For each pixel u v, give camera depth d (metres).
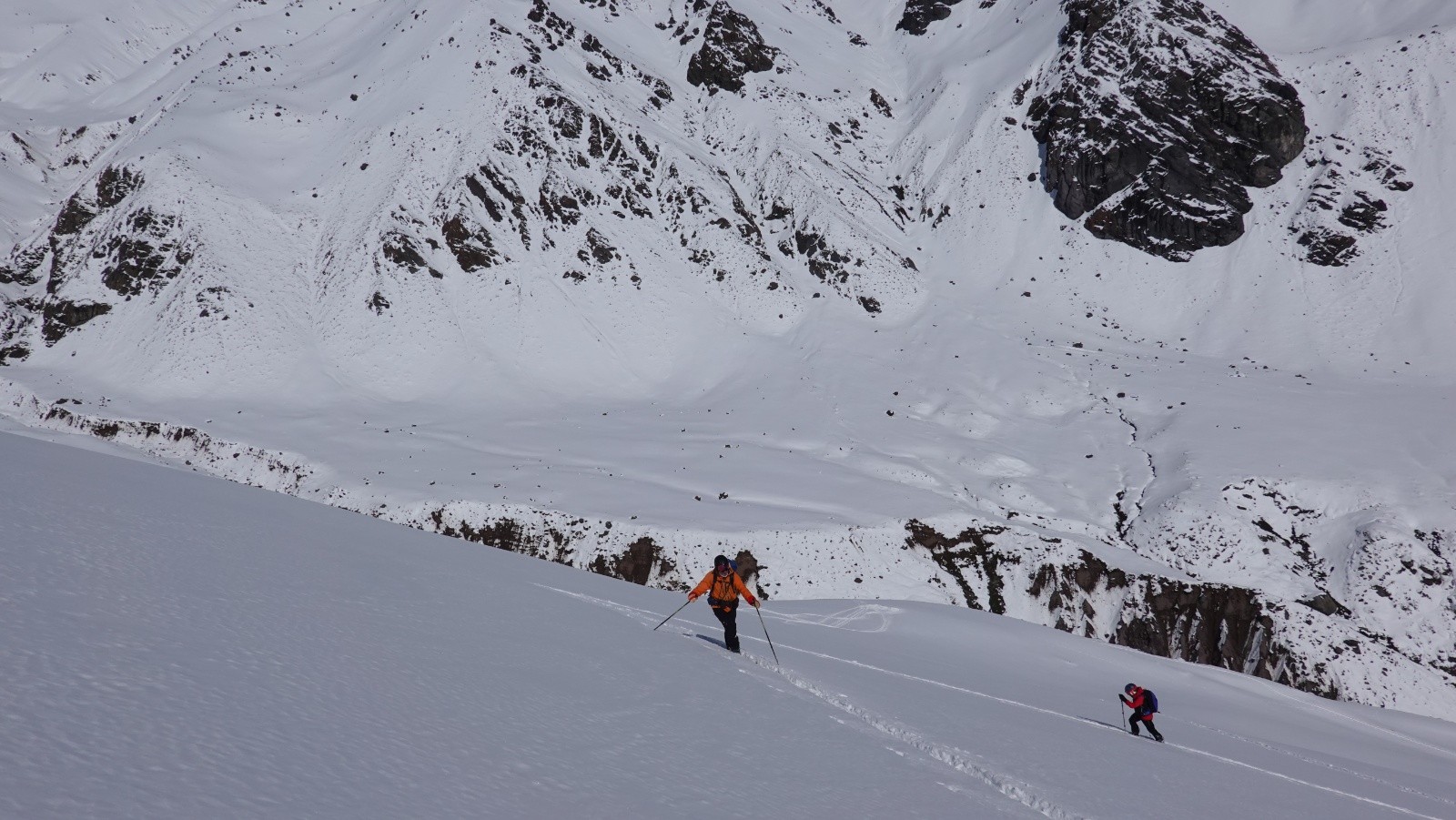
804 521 44.97
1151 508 51.81
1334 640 41.53
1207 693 31.58
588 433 61.56
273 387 65.75
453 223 80.00
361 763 4.33
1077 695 23.61
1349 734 30.16
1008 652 30.30
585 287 80.69
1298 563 47.44
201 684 4.80
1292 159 87.12
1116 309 82.50
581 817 4.43
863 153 105.31
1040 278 87.06
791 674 12.60
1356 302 75.94
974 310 82.00
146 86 110.50
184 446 53.66
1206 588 43.66
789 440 61.69
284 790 3.69
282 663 5.75
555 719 6.39
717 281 84.00
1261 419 59.56
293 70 106.12
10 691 3.85
